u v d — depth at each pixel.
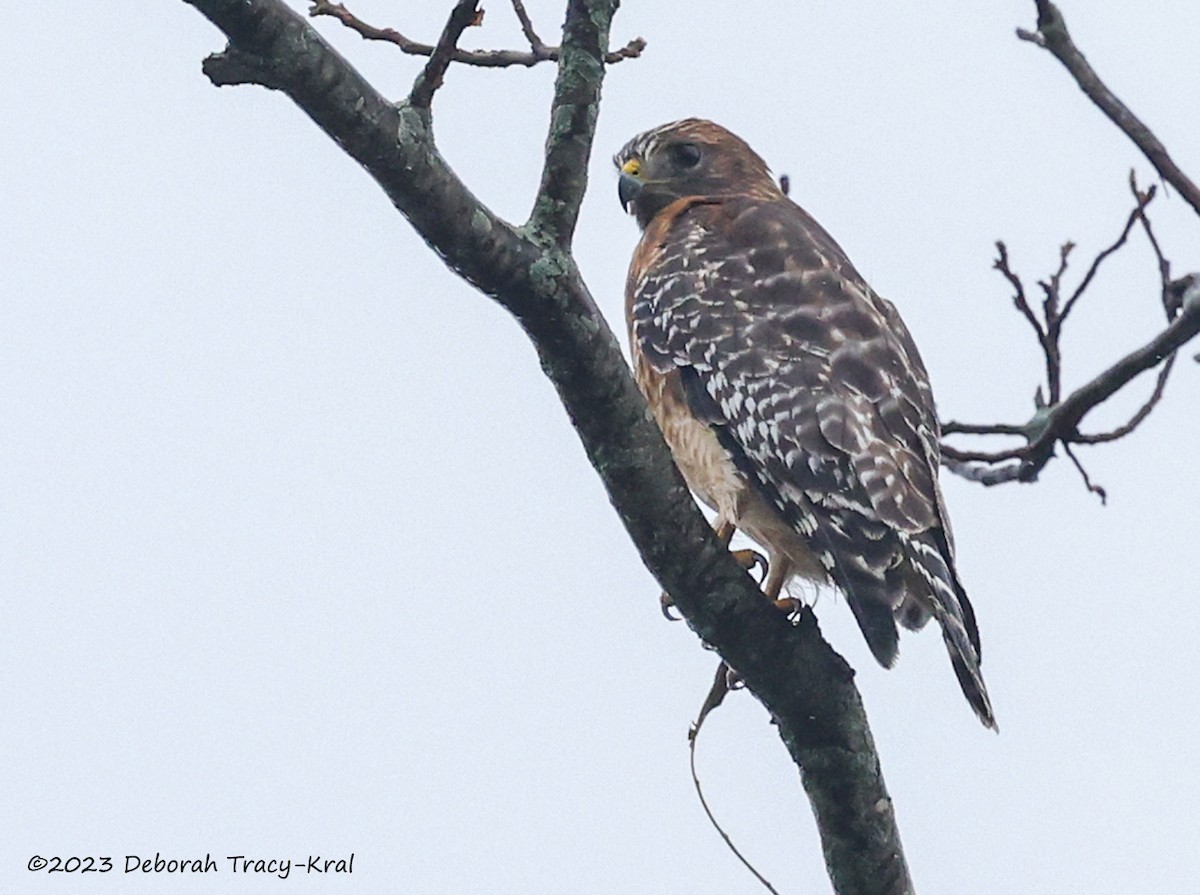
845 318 10.79
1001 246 10.81
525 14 8.95
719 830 10.62
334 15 8.87
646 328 11.29
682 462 11.12
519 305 8.11
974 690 9.34
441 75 7.58
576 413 8.52
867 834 9.61
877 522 9.91
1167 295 10.14
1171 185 9.09
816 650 9.25
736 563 9.07
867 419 10.27
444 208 7.75
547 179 8.17
